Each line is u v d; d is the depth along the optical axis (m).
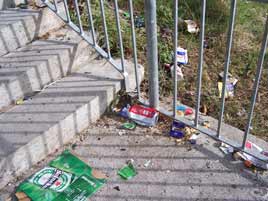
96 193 2.23
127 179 2.30
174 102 2.55
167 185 2.25
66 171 2.37
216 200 2.15
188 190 2.21
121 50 2.69
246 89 3.20
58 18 3.24
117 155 2.47
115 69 3.00
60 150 2.53
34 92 2.79
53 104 2.63
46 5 3.10
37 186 2.27
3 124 2.48
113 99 2.83
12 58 2.85
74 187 2.26
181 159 2.41
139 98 2.81
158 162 2.40
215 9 4.15
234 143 2.41
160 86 3.08
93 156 2.47
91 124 2.73
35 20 3.04
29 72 2.69
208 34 3.88
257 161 2.33
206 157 2.41
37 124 2.46
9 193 2.24
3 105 2.61
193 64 3.45
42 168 2.40
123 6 4.15
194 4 4.21
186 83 3.20
